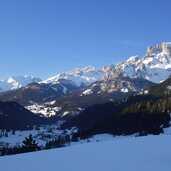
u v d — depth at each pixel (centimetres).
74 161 3177
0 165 3136
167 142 4588
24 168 2914
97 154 3634
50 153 4000
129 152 3631
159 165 2655
